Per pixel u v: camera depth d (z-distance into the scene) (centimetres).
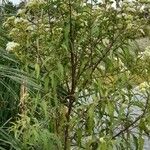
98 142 310
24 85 345
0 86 405
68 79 337
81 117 322
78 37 316
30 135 305
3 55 378
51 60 319
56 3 306
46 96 327
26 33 321
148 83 318
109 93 314
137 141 321
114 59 322
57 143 315
